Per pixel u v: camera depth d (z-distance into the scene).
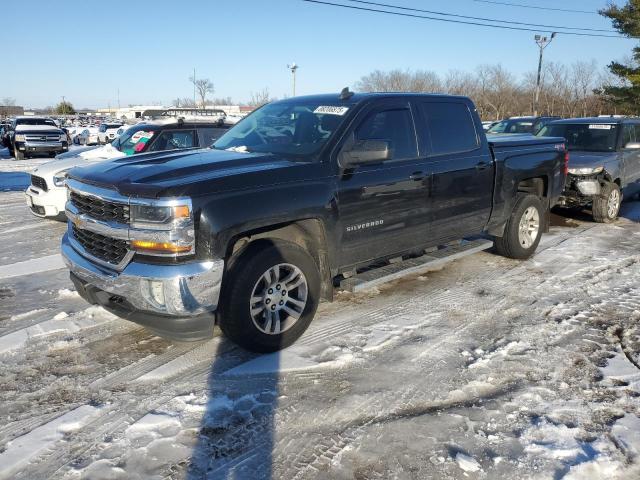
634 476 2.72
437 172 5.10
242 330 3.80
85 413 3.25
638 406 3.35
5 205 10.99
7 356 4.00
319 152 4.25
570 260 6.71
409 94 5.08
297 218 3.96
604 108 46.06
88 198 3.85
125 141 9.08
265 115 5.20
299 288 4.15
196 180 3.55
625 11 21.64
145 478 2.70
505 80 56.47
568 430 3.08
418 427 3.13
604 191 8.91
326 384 3.62
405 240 4.97
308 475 2.73
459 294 5.43
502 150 6.00
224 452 2.91
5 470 2.74
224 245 3.55
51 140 24.88
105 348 4.15
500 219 6.12
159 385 3.60
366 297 5.34
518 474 2.73
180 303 3.41
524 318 4.80
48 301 5.17
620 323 4.68
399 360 3.97
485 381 3.67
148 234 3.41
